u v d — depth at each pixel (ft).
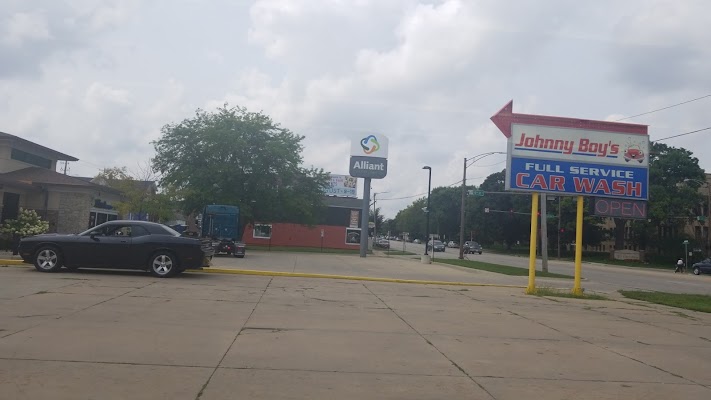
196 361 22.89
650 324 40.83
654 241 234.17
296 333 29.71
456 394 19.95
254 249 166.71
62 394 17.99
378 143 139.54
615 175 60.59
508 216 294.05
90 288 43.19
